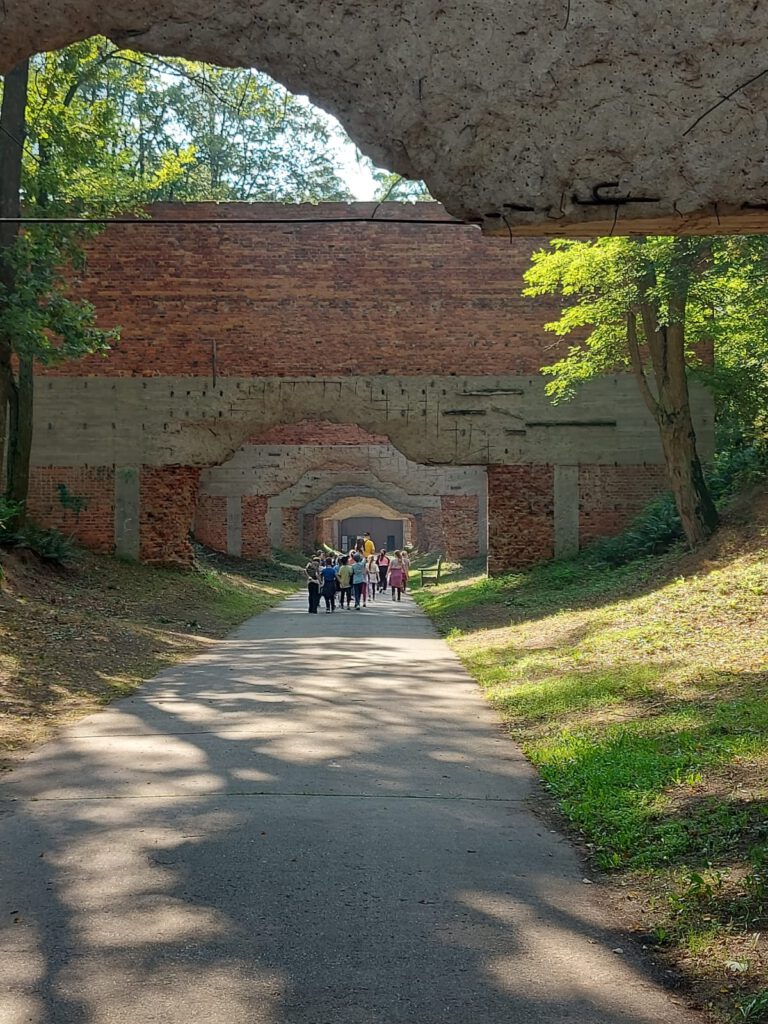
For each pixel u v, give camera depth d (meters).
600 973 4.83
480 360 28.14
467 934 5.27
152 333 28.38
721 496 24.69
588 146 5.67
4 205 20.67
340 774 8.73
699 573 19.31
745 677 11.30
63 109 22.61
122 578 25.80
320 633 21.84
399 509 59.53
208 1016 4.38
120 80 31.98
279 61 5.93
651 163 5.64
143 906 5.63
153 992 4.60
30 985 4.68
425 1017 4.38
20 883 6.03
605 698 11.38
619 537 27.09
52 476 28.41
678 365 21.81
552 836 7.07
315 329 28.23
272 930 5.30
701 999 4.55
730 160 5.58
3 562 21.25
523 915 5.55
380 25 5.76
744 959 4.80
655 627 15.59
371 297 28.17
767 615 14.66
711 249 18.38
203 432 28.36
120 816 7.39
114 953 5.02
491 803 7.89
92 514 28.45
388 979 4.74
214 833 6.97
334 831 7.04
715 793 7.30
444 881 6.07
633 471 28.03
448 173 5.83
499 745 10.02
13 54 6.09
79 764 9.06
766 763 7.80
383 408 28.12
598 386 28.08
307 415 28.22
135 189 24.34
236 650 18.31
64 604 20.11
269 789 8.19
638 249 19.91
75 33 6.01
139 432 28.39
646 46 5.57
